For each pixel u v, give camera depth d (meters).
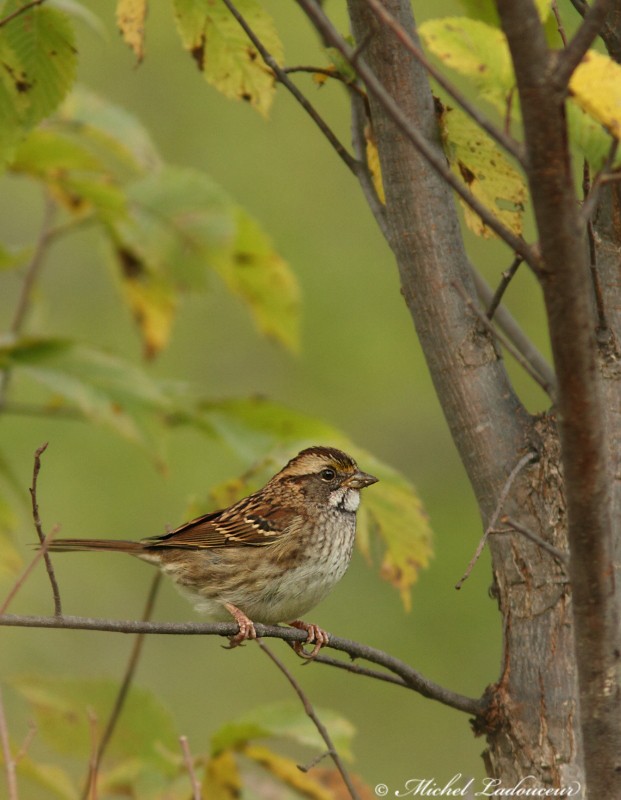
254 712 9.05
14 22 8.23
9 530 10.60
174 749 9.13
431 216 8.22
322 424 10.84
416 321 8.31
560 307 5.78
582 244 5.73
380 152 8.31
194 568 10.51
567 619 7.75
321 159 19.83
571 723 7.62
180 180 11.70
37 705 9.16
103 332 19.50
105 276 19.83
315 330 19.19
